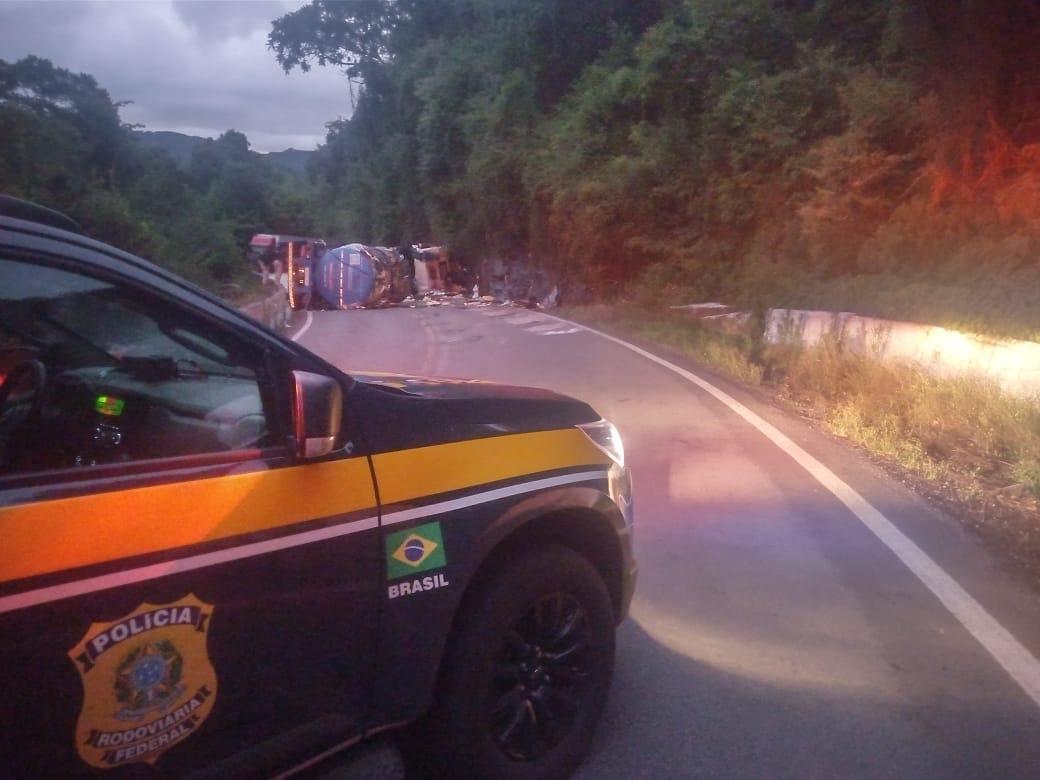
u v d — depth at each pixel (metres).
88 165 27.48
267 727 3.16
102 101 30.81
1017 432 9.74
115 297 3.03
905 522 7.63
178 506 2.93
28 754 2.59
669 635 5.59
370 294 38.91
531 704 4.07
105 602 2.71
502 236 44.75
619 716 4.71
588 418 4.66
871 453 9.98
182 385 3.21
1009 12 19.52
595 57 40.25
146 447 3.04
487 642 3.82
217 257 31.28
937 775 4.21
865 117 23.27
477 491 3.77
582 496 4.20
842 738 4.51
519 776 3.97
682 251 30.27
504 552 4.02
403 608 3.50
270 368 3.31
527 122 41.69
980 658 5.30
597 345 20.77
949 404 10.90
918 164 22.86
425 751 3.82
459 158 48.34
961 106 20.31
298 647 3.20
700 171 30.33
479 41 49.00
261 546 3.07
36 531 2.65
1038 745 4.45
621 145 34.03
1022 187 18.66
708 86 31.38
